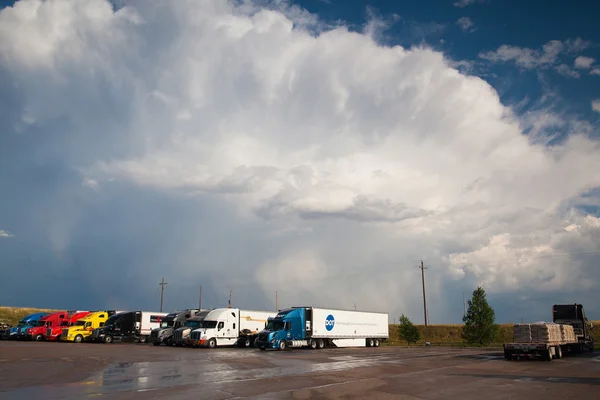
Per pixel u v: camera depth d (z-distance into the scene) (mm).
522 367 27109
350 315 50094
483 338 52594
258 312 50375
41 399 14477
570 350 39844
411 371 24391
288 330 43625
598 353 41406
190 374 21594
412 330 60969
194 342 45031
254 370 23844
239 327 48062
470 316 54062
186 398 14906
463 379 21031
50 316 53062
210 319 46469
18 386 17125
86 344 47125
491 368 26344
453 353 40969
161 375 21000
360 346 51906
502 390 17719
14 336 53094
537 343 31922
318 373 22797
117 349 39594
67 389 16484
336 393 16516
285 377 20922
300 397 15500
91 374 21016
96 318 53781
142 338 52969
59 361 26703
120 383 18234
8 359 27438
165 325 50281
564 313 42969
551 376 22438
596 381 20562
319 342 46906
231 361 29125
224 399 14867
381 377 21438
